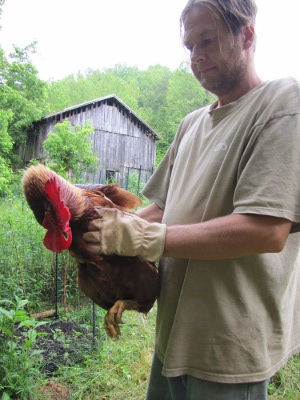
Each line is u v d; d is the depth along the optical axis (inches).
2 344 125.5
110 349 142.4
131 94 2095.2
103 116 858.1
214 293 56.1
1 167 488.7
